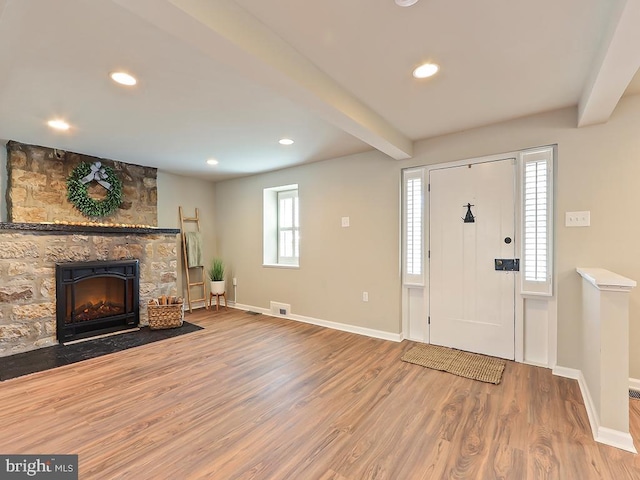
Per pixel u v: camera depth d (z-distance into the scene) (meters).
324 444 1.80
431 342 3.43
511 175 2.92
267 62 1.62
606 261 2.47
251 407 2.18
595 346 2.00
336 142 3.40
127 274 4.06
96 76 2.03
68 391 2.40
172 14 1.25
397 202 3.56
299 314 4.48
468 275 3.18
